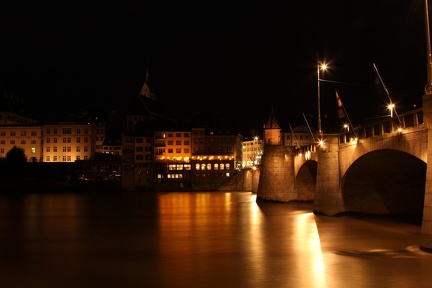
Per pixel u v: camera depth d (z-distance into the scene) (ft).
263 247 130.72
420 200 201.26
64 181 590.96
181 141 643.86
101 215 245.65
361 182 201.16
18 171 603.26
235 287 86.53
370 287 85.81
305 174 304.09
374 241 139.23
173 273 98.17
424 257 111.75
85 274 98.32
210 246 133.39
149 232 167.84
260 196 331.36
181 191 623.77
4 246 137.18
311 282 89.61
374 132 158.92
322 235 153.38
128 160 633.20
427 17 111.65
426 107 110.22
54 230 177.17
